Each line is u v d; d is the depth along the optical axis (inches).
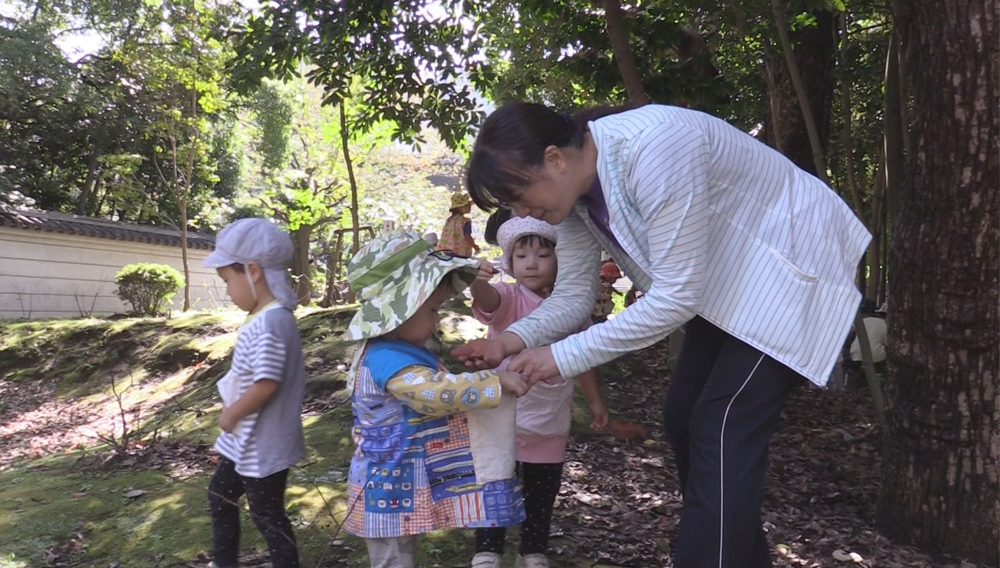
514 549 122.3
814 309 81.2
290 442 103.0
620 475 177.3
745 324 81.0
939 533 135.9
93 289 613.3
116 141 719.1
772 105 250.8
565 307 95.7
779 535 146.0
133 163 672.4
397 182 857.5
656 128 77.6
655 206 76.1
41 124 704.4
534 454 105.5
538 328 93.0
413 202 828.0
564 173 80.4
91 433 248.1
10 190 655.8
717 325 82.3
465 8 281.9
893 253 142.2
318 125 757.9
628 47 212.5
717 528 80.1
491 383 85.0
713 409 83.5
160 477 157.6
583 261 97.8
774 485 186.7
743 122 367.2
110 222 649.6
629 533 136.9
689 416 95.7
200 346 324.8
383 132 442.6
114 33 664.4
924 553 136.4
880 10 258.4
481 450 89.0
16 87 635.5
